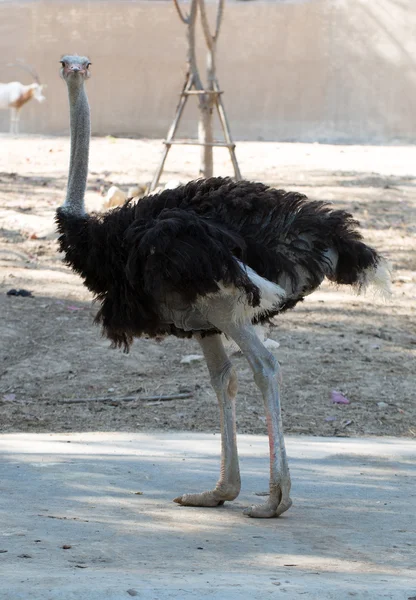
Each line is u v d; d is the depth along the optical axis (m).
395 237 20.19
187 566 5.10
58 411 11.70
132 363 13.35
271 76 38.22
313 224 6.68
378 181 25.89
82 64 8.02
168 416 11.59
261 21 38.06
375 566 5.31
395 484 7.98
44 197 22.11
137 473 8.05
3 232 18.97
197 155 29.33
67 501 6.85
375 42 37.72
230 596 4.23
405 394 12.66
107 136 36.38
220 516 6.65
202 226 6.40
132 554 5.36
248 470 8.44
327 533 6.17
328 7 37.78
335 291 17.06
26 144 31.59
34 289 16.08
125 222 6.86
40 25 37.91
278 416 6.56
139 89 38.25
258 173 26.22
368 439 10.75
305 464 8.77
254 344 6.56
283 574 4.92
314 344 14.32
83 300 15.78
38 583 4.41
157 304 6.70
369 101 37.94
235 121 38.47
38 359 13.31
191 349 13.97
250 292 6.28
